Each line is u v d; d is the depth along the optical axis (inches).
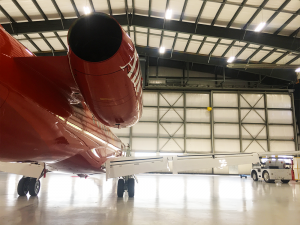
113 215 181.6
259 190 378.0
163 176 724.7
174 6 561.6
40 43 685.3
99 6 568.4
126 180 284.0
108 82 107.0
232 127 838.5
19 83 114.3
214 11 558.6
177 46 738.2
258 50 693.9
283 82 889.5
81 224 154.0
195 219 174.2
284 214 195.9
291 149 824.9
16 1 518.3
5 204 221.8
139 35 702.5
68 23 578.2
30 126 128.4
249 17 558.3
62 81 135.6
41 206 213.9
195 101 863.1
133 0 558.6
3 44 107.0
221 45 700.0
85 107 208.8
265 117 840.9
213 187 413.7
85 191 330.6
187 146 839.7
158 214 188.7
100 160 248.1
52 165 226.7
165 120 856.9
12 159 146.6
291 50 593.0
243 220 173.3
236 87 899.4
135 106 134.6
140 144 844.6
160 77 907.4
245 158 186.5
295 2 496.1
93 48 111.7
